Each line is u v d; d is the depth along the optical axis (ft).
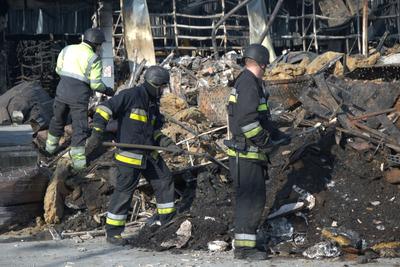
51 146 35.83
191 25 91.30
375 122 28.94
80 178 30.55
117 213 26.55
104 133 27.61
